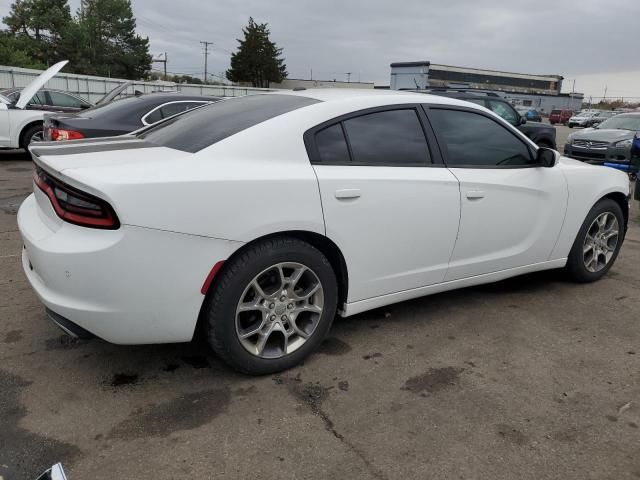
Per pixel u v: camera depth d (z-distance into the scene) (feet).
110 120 22.12
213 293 8.48
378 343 10.79
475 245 11.57
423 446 7.68
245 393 8.86
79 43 197.57
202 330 8.91
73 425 7.87
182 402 8.55
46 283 8.07
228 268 8.50
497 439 7.88
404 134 10.59
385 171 9.98
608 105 233.55
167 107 23.30
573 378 9.67
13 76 76.13
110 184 7.49
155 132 10.87
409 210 10.21
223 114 10.36
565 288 14.26
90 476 6.88
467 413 8.50
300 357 9.64
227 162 8.54
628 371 9.97
